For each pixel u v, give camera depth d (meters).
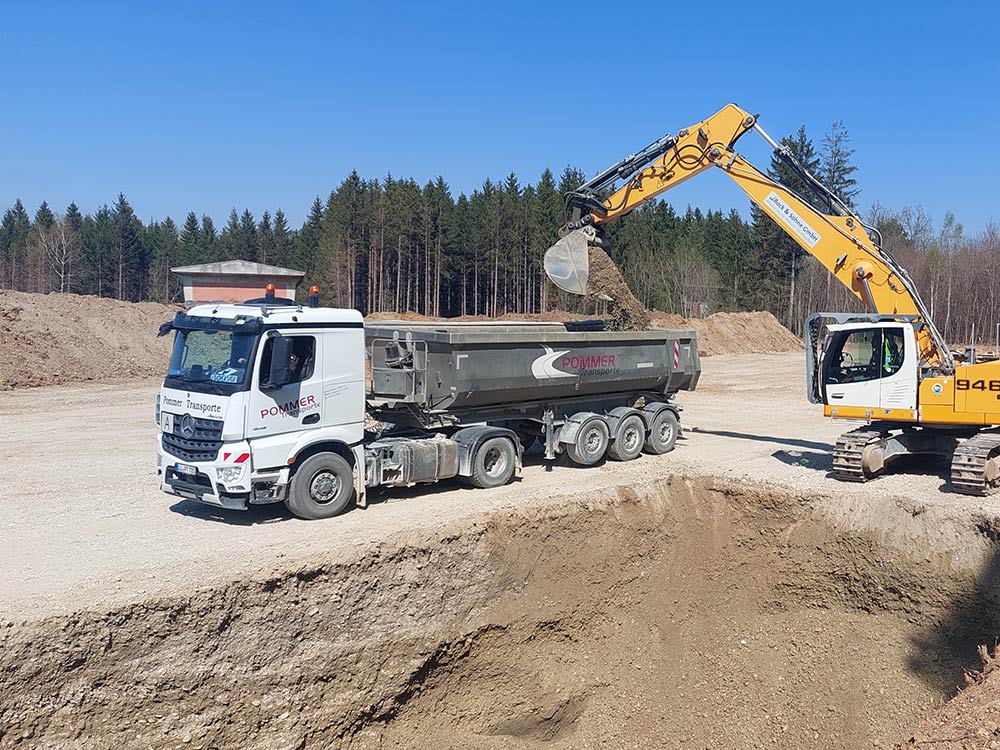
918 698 10.35
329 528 10.63
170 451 11.09
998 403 12.05
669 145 15.48
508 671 10.96
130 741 7.84
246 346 10.55
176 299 85.38
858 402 13.34
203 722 8.23
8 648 7.31
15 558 9.38
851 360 13.46
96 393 24.89
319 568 9.27
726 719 10.99
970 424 12.57
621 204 16.12
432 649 10.05
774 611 12.54
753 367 40.19
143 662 7.97
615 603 12.23
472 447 12.70
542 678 11.18
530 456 15.79
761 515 13.01
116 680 7.81
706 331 50.78
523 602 11.23
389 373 12.63
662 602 12.61
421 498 12.37
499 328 14.80
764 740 10.61
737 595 12.91
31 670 7.38
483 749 10.14
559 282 15.73
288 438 10.80
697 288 65.88
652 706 11.30
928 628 11.04
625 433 15.16
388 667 9.66
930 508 11.55
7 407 21.94
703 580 13.06
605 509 12.49
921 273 61.34
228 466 10.37
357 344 11.52
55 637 7.54
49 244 78.88
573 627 11.72
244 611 8.65
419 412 12.59
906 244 68.44
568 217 16.59
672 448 16.30
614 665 11.72
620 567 12.38
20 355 26.53
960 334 59.91
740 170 14.98
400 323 13.91
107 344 29.88
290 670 8.87
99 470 14.41
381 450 11.86
